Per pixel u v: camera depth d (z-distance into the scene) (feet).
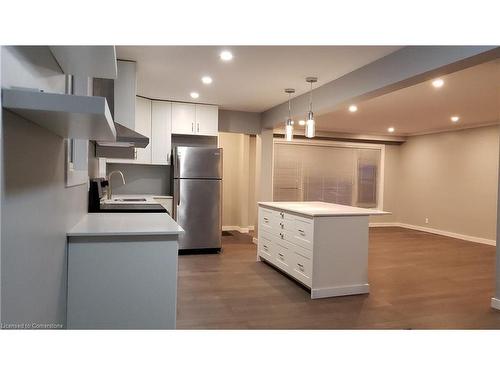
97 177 13.92
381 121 23.45
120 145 12.32
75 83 8.79
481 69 12.45
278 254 15.11
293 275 13.60
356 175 30.60
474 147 24.88
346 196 30.27
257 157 21.97
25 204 4.25
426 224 28.78
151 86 15.78
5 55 3.57
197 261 17.26
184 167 18.74
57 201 5.91
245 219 26.37
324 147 29.50
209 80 14.55
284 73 13.37
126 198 16.38
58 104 3.72
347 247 12.56
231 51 11.23
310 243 12.34
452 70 9.45
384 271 15.96
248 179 26.32
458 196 25.99
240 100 18.30
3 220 3.55
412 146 30.37
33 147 4.53
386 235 26.50
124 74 12.21
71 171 7.05
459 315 10.77
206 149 19.04
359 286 12.69
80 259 6.84
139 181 20.21
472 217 24.84
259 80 14.39
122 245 7.00
